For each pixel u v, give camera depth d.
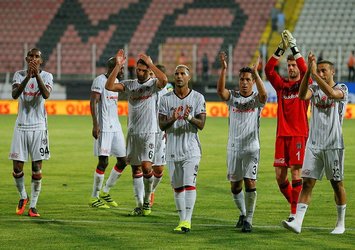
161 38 109.50
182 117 25.22
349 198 33.12
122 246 22.75
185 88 25.31
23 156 28.86
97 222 27.19
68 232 25.09
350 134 65.69
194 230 25.55
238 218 28.19
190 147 25.30
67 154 51.72
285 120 27.64
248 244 23.16
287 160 27.72
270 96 89.69
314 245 23.05
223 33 108.19
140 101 29.02
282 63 97.94
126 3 114.50
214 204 31.56
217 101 95.81
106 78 31.38
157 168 31.00
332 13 107.25
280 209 30.33
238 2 111.38
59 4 115.50
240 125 25.72
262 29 107.44
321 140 24.44
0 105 94.88
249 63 103.38
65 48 109.44
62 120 83.44
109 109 31.33
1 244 23.03
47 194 34.62
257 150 25.59
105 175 42.19
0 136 64.50
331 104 24.31
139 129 29.00
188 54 104.62
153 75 30.45
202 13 111.19
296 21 107.25
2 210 29.92
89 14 113.75
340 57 92.12
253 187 25.42
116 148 31.25
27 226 26.27
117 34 110.88
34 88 28.66
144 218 28.27
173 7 112.81
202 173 42.28
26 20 114.31
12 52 109.88
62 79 100.00
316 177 24.64
